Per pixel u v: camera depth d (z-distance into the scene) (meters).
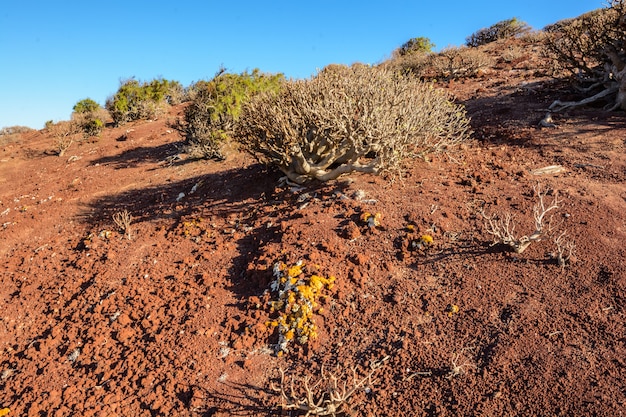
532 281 4.38
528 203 5.68
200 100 11.15
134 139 14.96
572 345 3.59
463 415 3.20
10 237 8.49
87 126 16.69
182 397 3.83
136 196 9.27
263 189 7.70
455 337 3.95
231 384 3.88
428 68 16.58
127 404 3.85
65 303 5.80
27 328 5.48
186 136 11.81
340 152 6.98
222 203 7.66
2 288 6.61
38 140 17.88
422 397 3.43
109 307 5.35
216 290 5.19
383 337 4.11
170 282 5.62
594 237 4.82
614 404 3.02
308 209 6.40
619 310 3.83
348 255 5.23
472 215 5.61
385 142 6.22
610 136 7.40
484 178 6.56
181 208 7.97
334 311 4.52
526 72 12.80
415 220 5.61
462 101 11.37
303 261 5.11
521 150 7.60
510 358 3.58
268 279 5.06
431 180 6.68
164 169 10.78
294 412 3.48
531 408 3.14
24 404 4.13
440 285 4.61
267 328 4.39
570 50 10.05
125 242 7.16
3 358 5.00
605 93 8.78
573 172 6.50
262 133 7.46
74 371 4.46
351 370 3.77
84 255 7.00
